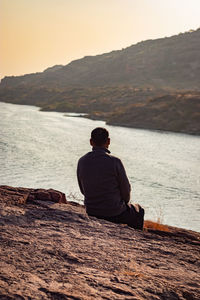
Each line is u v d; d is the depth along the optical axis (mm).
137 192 37156
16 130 80938
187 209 32188
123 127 101438
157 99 118000
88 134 80375
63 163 49562
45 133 78688
